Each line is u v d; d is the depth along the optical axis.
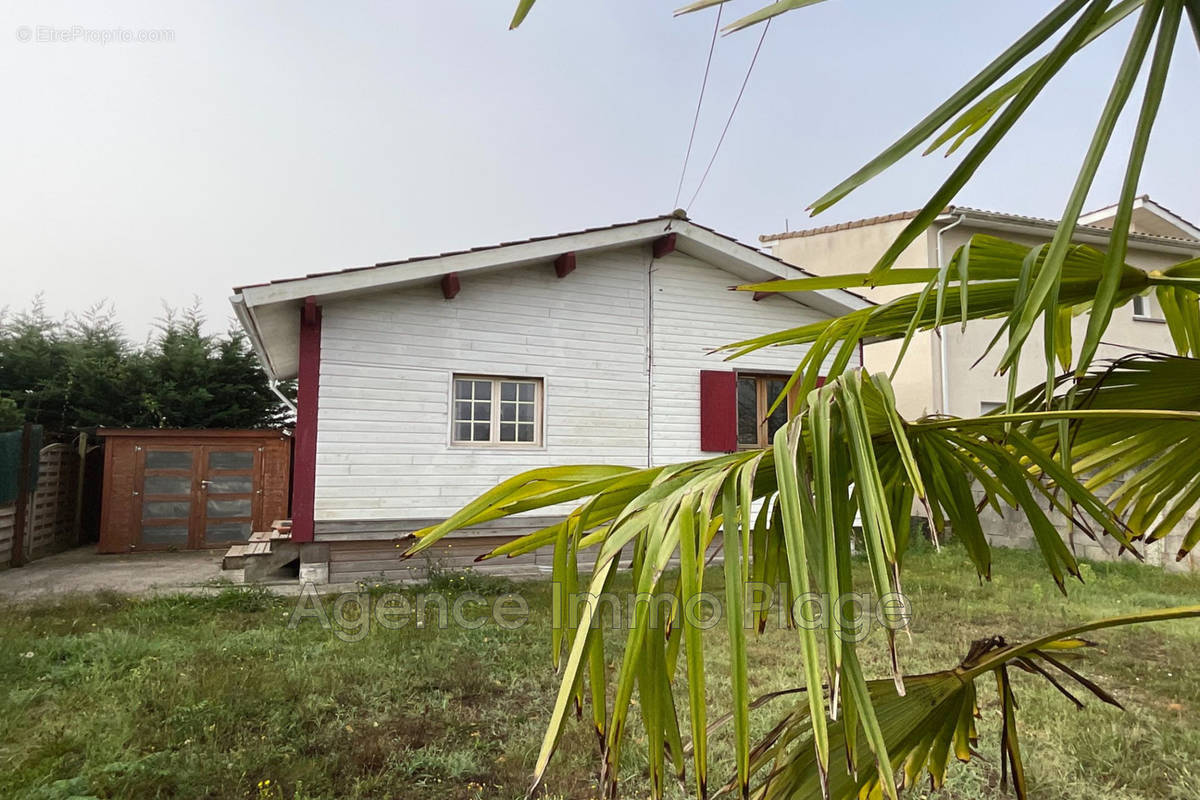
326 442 6.25
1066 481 0.98
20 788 2.37
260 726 2.99
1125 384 1.12
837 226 11.22
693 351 7.75
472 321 6.84
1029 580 6.57
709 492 0.76
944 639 4.48
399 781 2.53
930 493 1.10
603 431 7.31
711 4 0.65
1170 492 1.31
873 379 0.87
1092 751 2.75
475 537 6.78
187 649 4.09
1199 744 2.77
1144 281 1.02
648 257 7.64
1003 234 9.86
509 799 2.42
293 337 7.26
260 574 6.33
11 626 4.59
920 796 2.40
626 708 0.71
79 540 9.49
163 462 8.92
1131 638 4.59
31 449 7.91
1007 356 0.77
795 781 1.11
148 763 2.53
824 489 0.73
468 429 6.88
